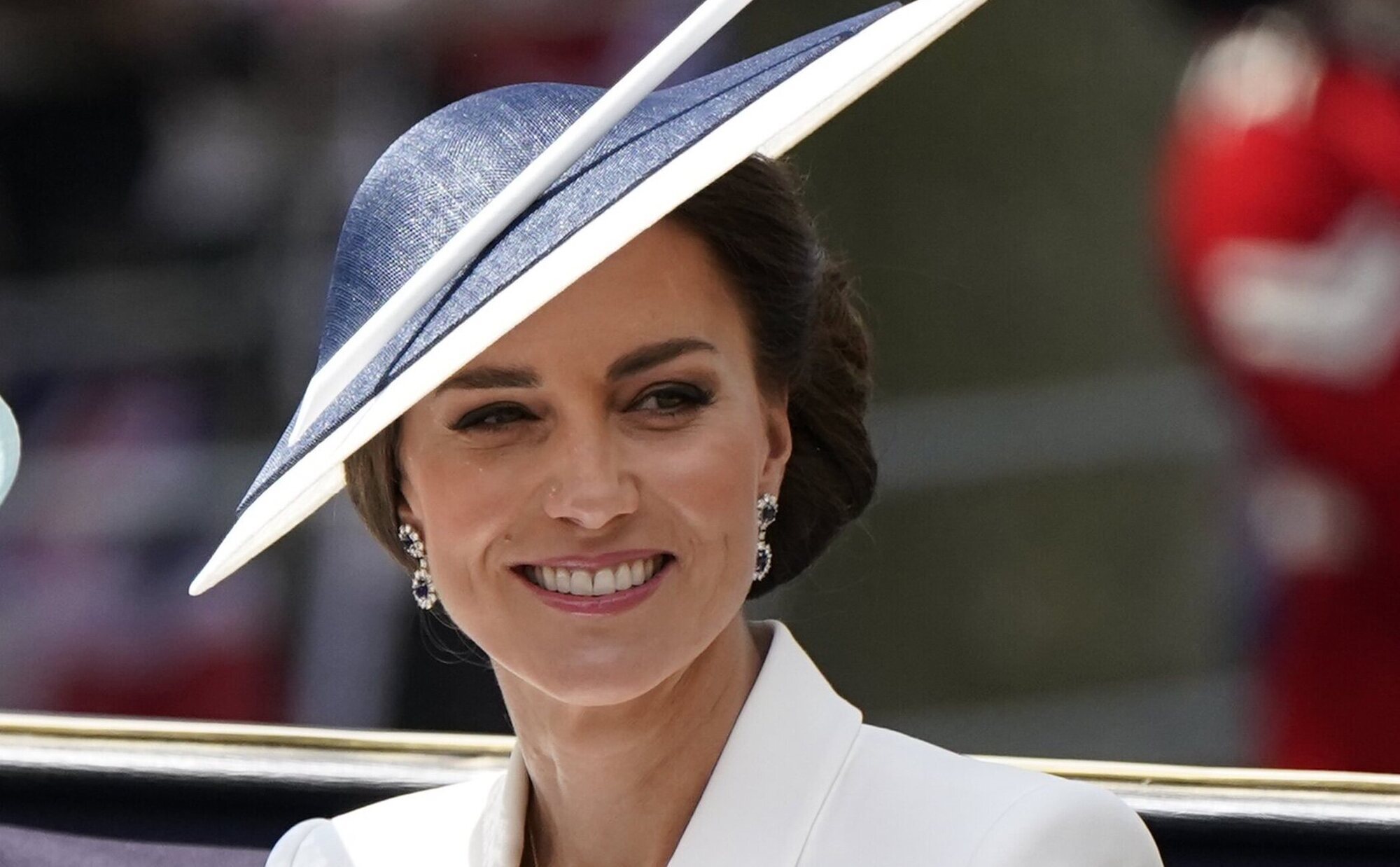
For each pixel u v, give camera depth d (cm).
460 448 577
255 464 1586
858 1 1695
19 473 1567
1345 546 1211
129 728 727
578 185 541
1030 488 1783
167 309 1625
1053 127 1856
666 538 575
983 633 1752
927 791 605
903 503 1784
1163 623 1716
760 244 579
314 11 1605
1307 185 1187
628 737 612
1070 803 592
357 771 718
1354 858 664
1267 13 1228
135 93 1667
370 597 1480
